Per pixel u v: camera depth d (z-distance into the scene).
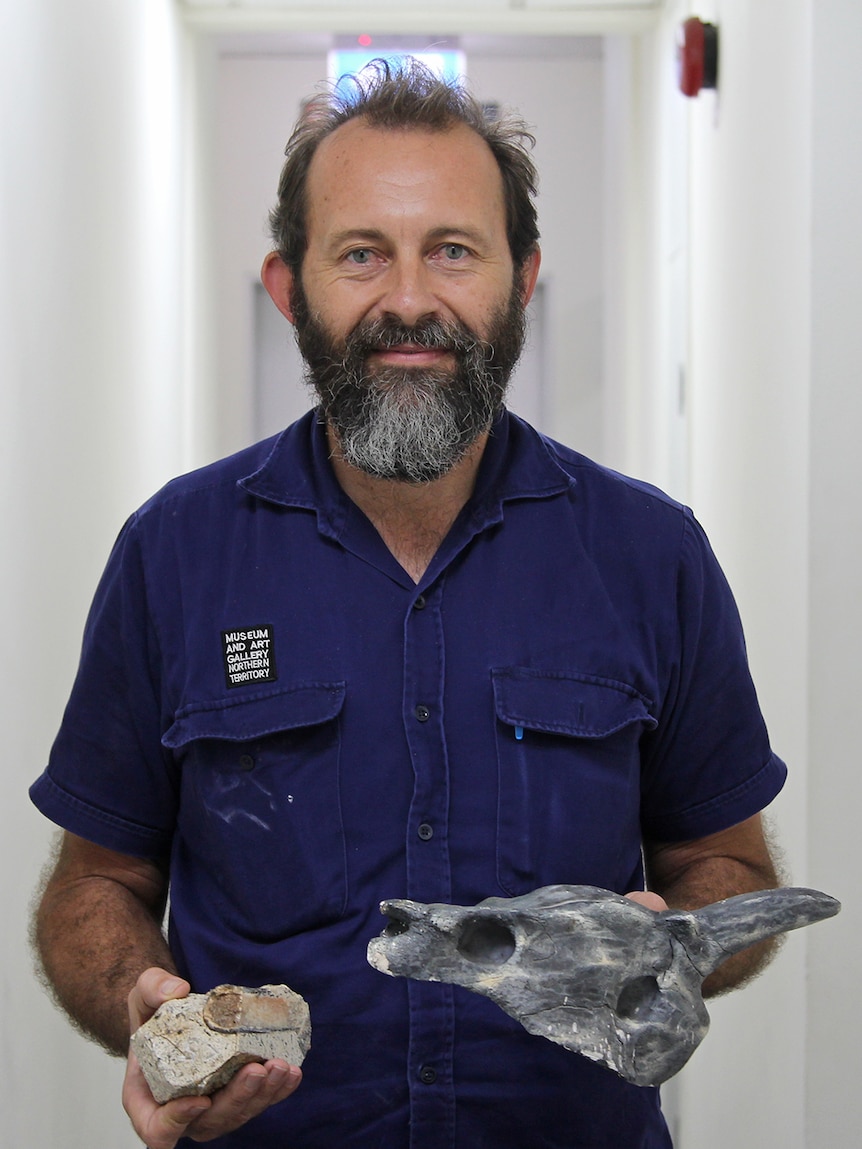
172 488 1.47
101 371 2.73
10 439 1.96
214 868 1.37
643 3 3.91
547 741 1.36
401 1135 1.30
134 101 3.18
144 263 3.33
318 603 1.39
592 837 1.36
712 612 1.47
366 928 1.32
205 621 1.39
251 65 6.60
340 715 1.35
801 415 2.01
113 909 1.43
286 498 1.42
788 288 2.12
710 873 1.48
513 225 1.46
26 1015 1.96
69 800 1.44
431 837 1.33
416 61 1.43
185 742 1.36
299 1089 1.31
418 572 1.43
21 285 2.05
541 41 6.36
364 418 1.33
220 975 1.35
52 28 2.30
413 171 1.33
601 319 6.68
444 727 1.35
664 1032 1.15
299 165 1.43
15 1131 1.89
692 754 1.49
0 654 1.87
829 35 1.94
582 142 6.65
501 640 1.38
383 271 1.34
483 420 1.36
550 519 1.44
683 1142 3.09
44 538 2.17
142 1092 1.18
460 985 1.14
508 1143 1.31
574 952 1.15
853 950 1.93
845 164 1.95
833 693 1.94
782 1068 2.07
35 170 2.16
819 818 1.94
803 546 1.99
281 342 6.88
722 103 2.82
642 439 4.44
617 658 1.40
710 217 3.00
